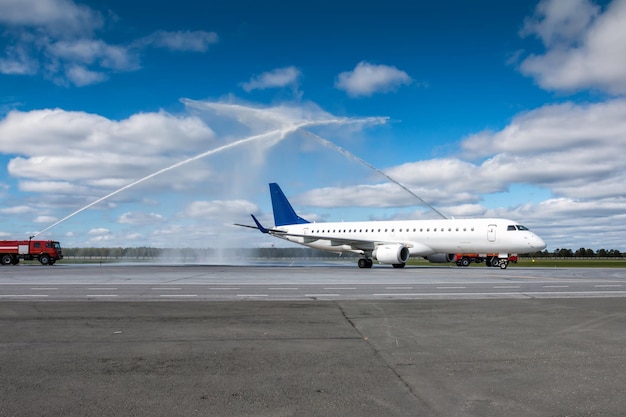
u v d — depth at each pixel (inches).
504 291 720.3
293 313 479.8
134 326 404.8
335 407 207.2
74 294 673.0
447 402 213.3
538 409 203.9
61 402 212.8
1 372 260.4
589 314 472.7
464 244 1584.6
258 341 344.2
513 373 259.8
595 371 263.3
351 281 936.9
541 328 395.2
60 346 327.0
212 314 472.7
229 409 204.7
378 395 223.1
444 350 315.3
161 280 967.6
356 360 288.8
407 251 1619.1
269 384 240.4
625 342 339.9
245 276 1123.9
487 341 343.3
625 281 947.3
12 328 394.0
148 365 276.7
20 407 206.4
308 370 266.5
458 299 604.4
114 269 1565.0
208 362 283.9
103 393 225.5
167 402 213.3
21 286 808.9
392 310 501.4
